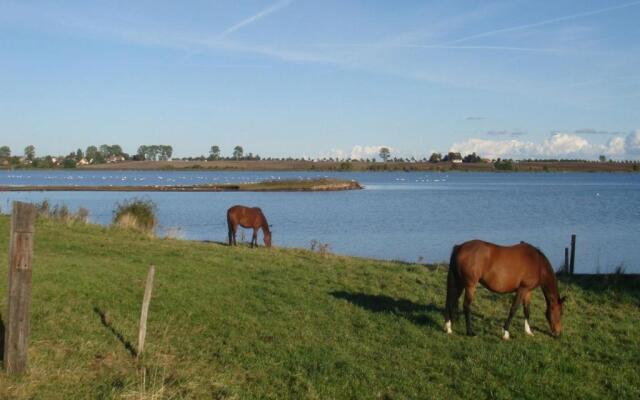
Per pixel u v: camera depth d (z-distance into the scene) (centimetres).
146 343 1063
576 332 1270
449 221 5156
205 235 3897
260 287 1580
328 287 1634
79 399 812
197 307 1341
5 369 853
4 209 5059
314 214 5803
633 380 1007
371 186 13150
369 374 983
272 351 1074
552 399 925
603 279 1739
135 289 1462
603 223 5053
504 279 1189
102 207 6053
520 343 1177
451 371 1019
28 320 856
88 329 1111
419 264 2148
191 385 884
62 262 1727
